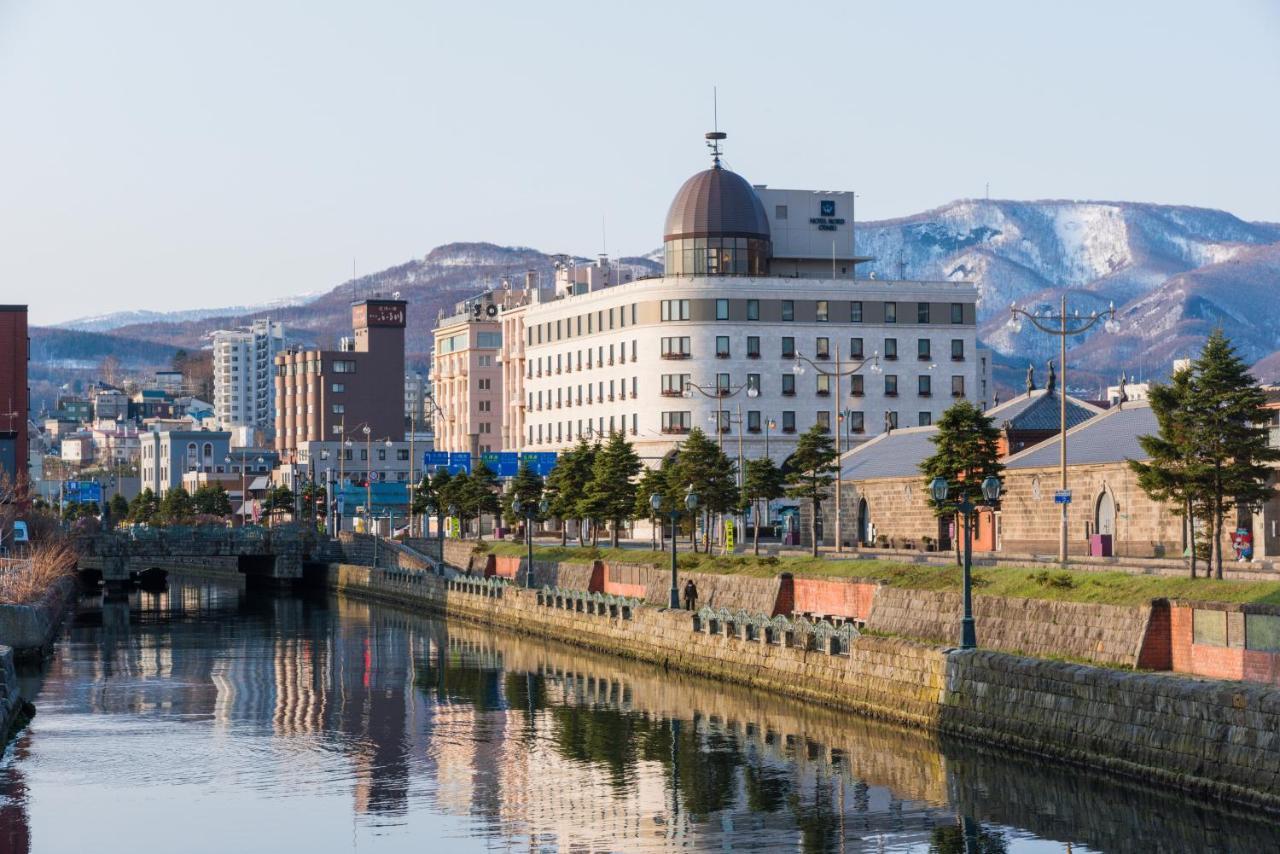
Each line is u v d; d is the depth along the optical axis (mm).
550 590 136625
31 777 73000
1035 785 66750
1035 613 77688
